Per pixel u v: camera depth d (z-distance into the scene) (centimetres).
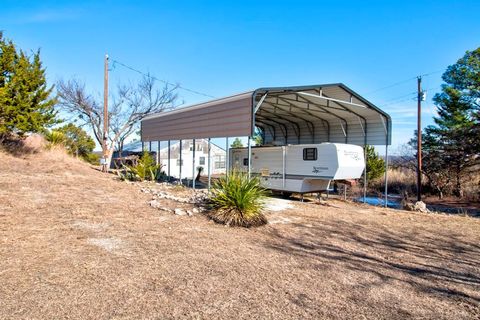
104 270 376
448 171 1834
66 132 2364
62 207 696
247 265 420
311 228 661
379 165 1934
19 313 271
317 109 1281
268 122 1738
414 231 692
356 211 948
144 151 1623
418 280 401
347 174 1033
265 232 605
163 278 363
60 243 464
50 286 326
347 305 321
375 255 498
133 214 681
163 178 1576
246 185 679
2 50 1201
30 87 1253
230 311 296
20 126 1207
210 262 423
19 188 856
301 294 341
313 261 452
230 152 1407
